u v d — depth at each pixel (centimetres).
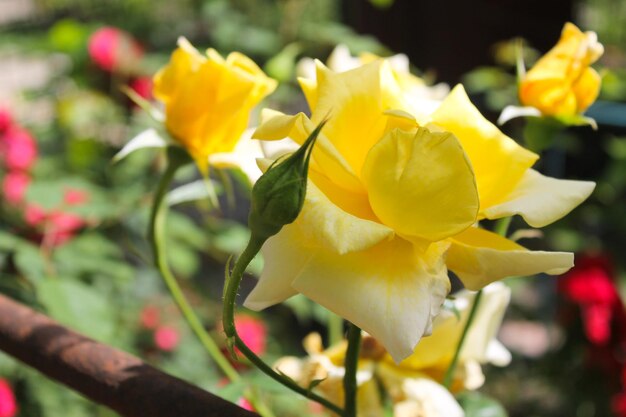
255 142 54
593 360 140
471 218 36
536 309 167
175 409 44
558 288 134
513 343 175
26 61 197
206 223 107
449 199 36
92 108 140
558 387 146
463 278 38
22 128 132
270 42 147
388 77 39
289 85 140
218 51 148
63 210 95
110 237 111
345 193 38
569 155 153
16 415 108
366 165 37
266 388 49
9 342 51
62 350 48
